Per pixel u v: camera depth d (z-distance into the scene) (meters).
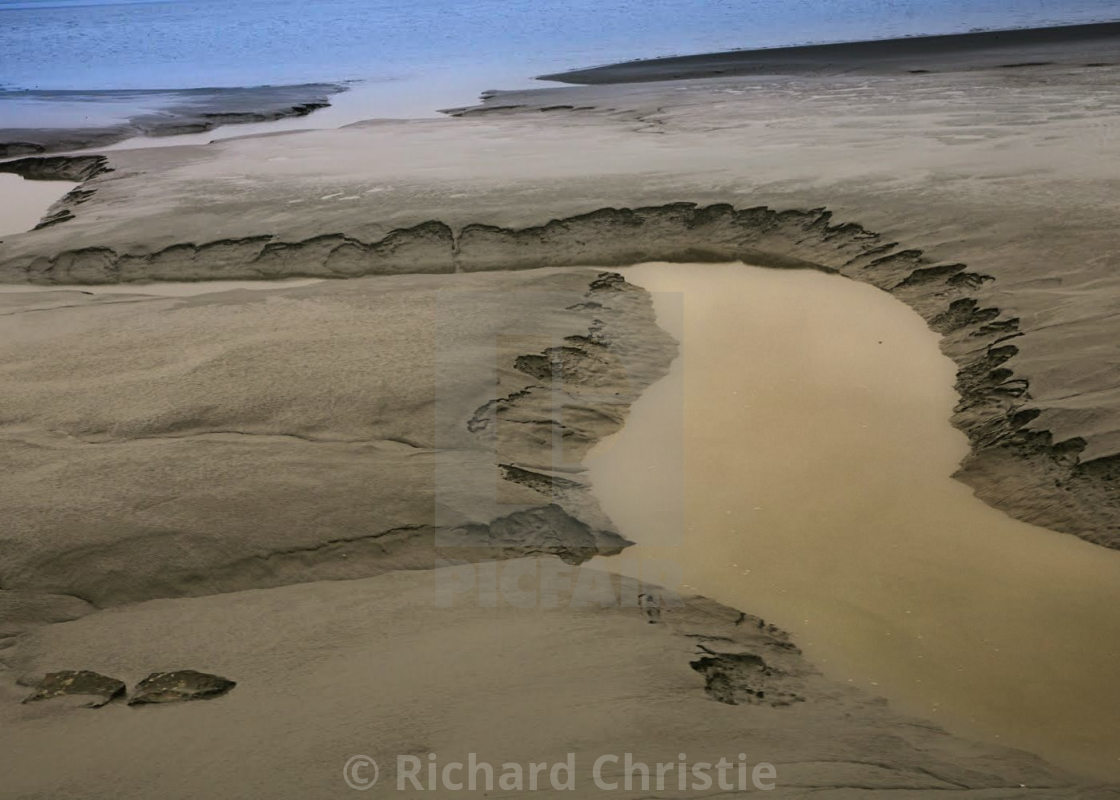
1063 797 3.77
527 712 4.15
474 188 13.31
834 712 4.55
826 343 9.18
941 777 3.83
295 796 3.56
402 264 11.66
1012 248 9.98
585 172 13.77
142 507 6.40
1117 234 9.87
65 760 3.96
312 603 5.50
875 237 10.88
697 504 6.75
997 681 5.08
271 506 6.38
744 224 11.66
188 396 7.90
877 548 6.28
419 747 3.87
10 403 7.98
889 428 7.69
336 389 7.91
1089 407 7.04
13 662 5.02
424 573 5.89
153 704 4.42
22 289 11.81
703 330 9.59
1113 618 5.53
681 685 4.52
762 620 5.55
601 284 10.54
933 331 9.26
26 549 6.03
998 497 6.74
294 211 12.96
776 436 7.63
